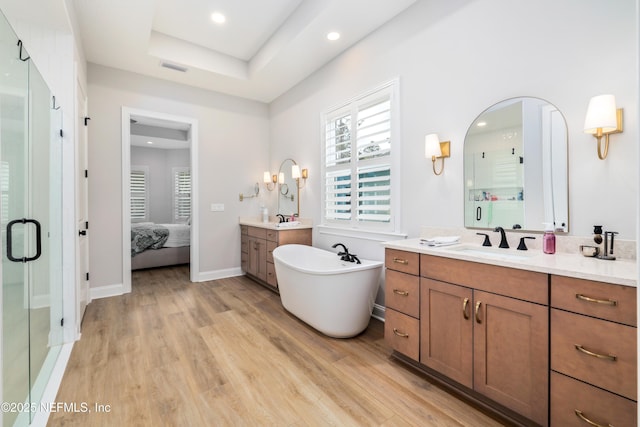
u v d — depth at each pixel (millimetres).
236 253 4566
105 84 3510
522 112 1835
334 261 3062
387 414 1537
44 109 1848
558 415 1251
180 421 1485
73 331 2314
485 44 2025
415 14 2479
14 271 1356
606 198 1514
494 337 1476
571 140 1635
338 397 1672
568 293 1222
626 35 1459
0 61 1251
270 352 2180
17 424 1373
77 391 1711
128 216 3639
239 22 3125
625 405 1080
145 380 1825
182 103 4059
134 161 6918
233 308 3105
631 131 1439
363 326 2469
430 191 2387
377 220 2848
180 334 2477
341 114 3299
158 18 3041
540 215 1756
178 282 4121
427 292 1799
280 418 1511
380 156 2826
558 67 1687
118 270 3580
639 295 916
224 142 4430
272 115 4750
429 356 1792
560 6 1680
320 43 3070
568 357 1222
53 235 2061
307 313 2578
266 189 4805
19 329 1399
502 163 1933
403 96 2590
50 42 2309
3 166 1272
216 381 1819
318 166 3715
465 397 1659
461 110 2168
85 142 3133
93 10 2504
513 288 1398
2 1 1972
